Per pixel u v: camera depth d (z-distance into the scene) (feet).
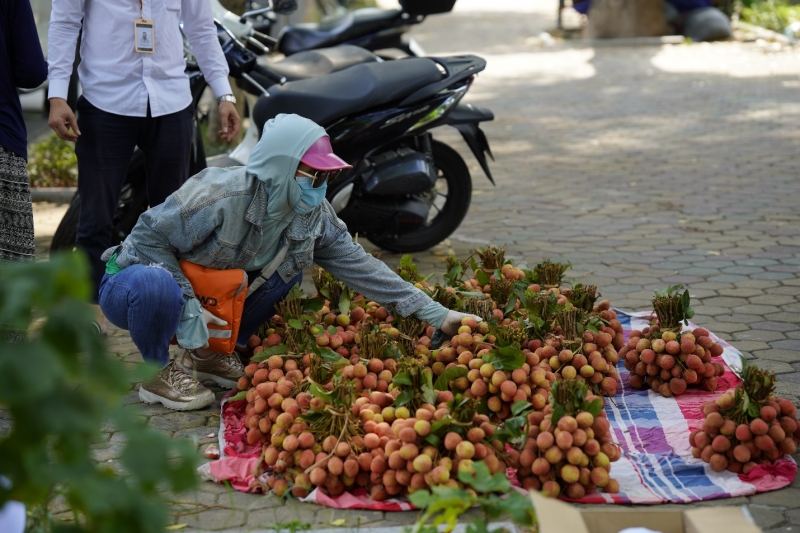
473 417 9.14
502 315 12.26
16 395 4.55
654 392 11.84
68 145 25.31
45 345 4.75
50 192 23.93
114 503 4.98
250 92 17.38
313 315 12.07
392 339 11.89
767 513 8.84
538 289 13.12
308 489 9.22
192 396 11.65
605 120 34.88
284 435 9.59
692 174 25.88
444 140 32.76
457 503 7.09
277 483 9.36
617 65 48.93
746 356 13.16
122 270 11.14
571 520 6.91
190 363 12.40
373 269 11.97
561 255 18.74
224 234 10.93
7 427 11.25
